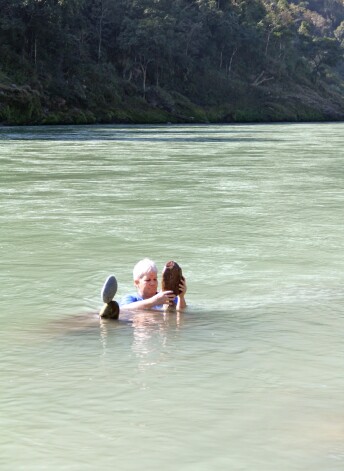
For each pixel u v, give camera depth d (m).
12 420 4.13
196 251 9.77
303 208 14.53
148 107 115.56
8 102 89.50
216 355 5.35
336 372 4.99
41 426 4.05
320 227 12.02
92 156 31.83
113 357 5.29
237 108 134.62
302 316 6.52
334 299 7.18
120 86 114.25
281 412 4.26
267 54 151.62
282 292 7.47
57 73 102.44
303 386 4.70
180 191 17.69
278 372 4.98
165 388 4.64
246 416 4.19
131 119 109.69
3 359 5.23
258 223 12.41
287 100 144.62
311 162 29.48
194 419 4.15
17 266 8.73
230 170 24.73
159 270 8.48
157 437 3.90
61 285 7.76
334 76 186.12
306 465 3.59
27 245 10.14
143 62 120.81
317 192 17.78
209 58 138.12
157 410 4.28
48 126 87.56
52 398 4.46
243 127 94.31
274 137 59.03
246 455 3.70
